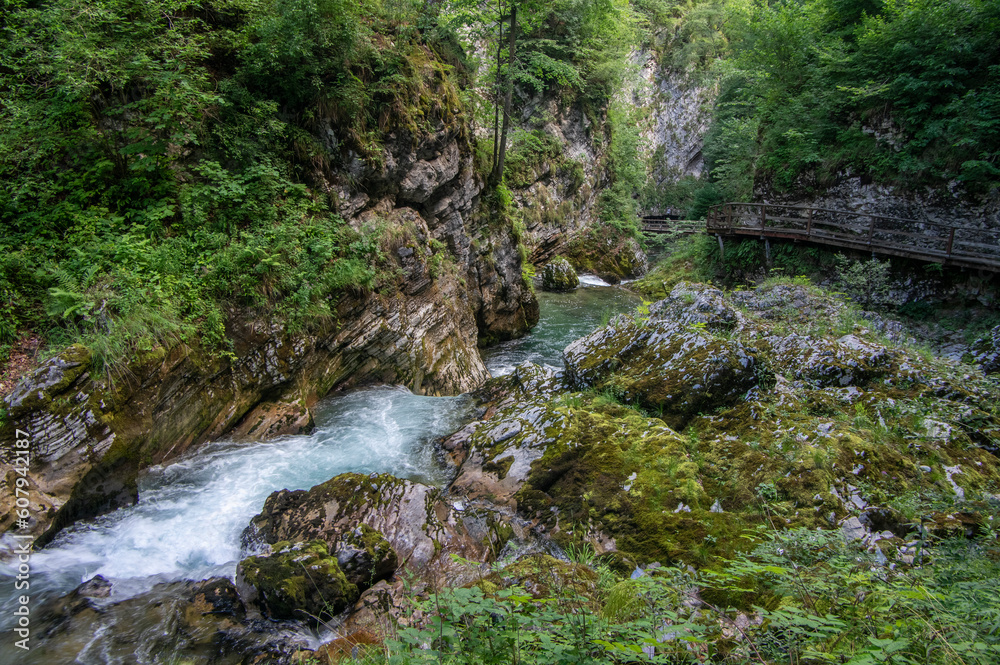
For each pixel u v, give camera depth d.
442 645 2.56
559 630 2.59
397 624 4.19
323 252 8.42
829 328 9.32
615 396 7.48
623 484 5.68
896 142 15.14
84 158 7.11
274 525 5.37
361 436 7.57
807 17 18.05
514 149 20.84
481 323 13.82
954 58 13.98
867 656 2.10
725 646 3.16
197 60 8.15
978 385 7.80
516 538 5.38
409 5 11.23
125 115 7.46
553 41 21.34
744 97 24.75
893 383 7.71
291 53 8.29
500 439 6.77
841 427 6.55
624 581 3.19
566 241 23.91
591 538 5.20
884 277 13.55
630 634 2.49
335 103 9.23
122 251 6.56
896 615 2.81
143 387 6.06
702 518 5.16
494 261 13.95
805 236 15.73
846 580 3.14
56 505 5.19
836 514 5.18
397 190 10.70
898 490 5.62
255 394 7.52
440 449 7.24
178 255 7.00
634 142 28.66
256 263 7.59
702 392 7.13
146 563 5.06
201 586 4.74
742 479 5.79
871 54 15.45
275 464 6.70
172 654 4.06
